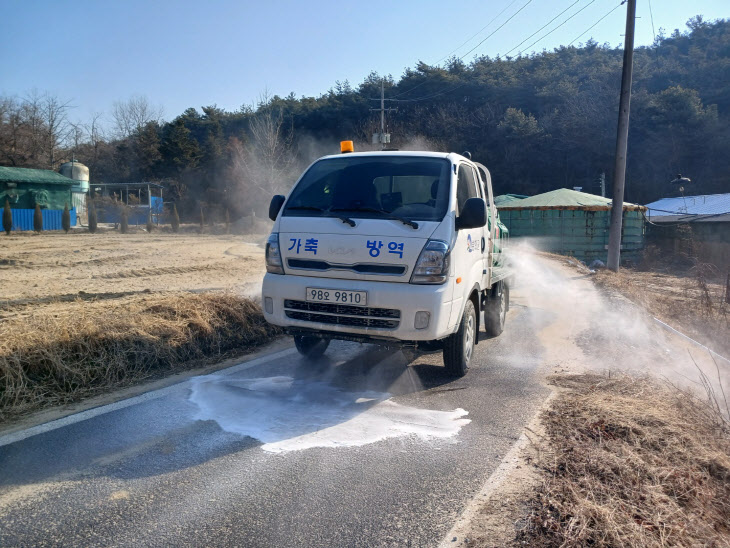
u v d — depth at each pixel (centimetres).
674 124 5241
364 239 486
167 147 6222
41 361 500
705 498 300
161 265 1516
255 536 282
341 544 275
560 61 6800
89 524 291
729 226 2653
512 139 5716
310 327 502
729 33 7094
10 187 3488
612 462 336
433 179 534
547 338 754
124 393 497
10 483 333
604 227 2398
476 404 480
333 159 590
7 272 1320
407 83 6378
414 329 470
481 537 278
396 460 369
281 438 404
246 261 1709
